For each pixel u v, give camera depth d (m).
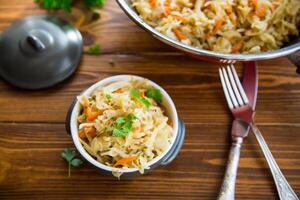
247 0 0.56
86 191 0.50
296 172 0.51
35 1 0.61
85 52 0.58
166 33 0.54
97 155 0.48
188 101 0.55
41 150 0.52
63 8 0.60
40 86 0.55
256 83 0.55
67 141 0.52
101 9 0.61
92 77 0.56
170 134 0.49
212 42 0.56
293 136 0.53
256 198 0.50
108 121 0.48
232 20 0.56
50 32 0.57
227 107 0.55
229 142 0.53
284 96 0.55
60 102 0.54
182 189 0.50
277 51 0.49
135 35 0.59
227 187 0.49
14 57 0.55
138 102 0.49
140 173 0.47
